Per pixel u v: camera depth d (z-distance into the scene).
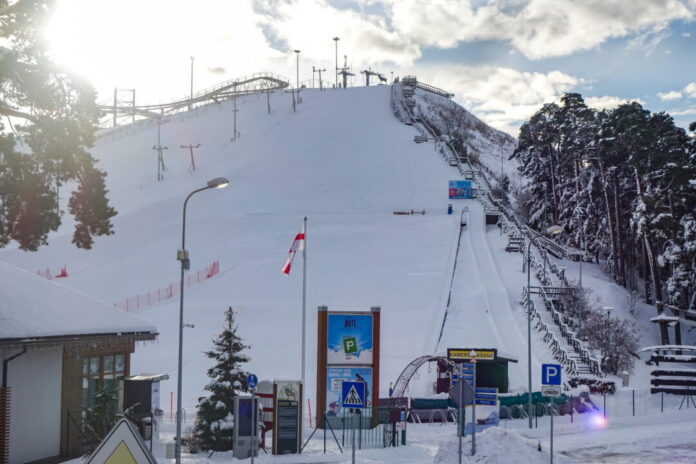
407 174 125.81
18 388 26.41
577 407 46.69
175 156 158.88
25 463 26.67
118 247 96.19
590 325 61.56
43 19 27.19
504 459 28.62
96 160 32.16
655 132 80.19
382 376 51.72
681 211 79.75
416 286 71.88
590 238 96.44
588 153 95.88
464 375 41.47
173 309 67.56
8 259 93.50
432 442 35.56
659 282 76.62
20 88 28.38
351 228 92.69
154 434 30.95
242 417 30.77
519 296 69.50
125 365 33.72
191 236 94.31
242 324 62.84
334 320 38.88
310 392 48.56
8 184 29.20
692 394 52.34
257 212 106.69
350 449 32.94
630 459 31.72
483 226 95.31
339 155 141.00
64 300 30.19
